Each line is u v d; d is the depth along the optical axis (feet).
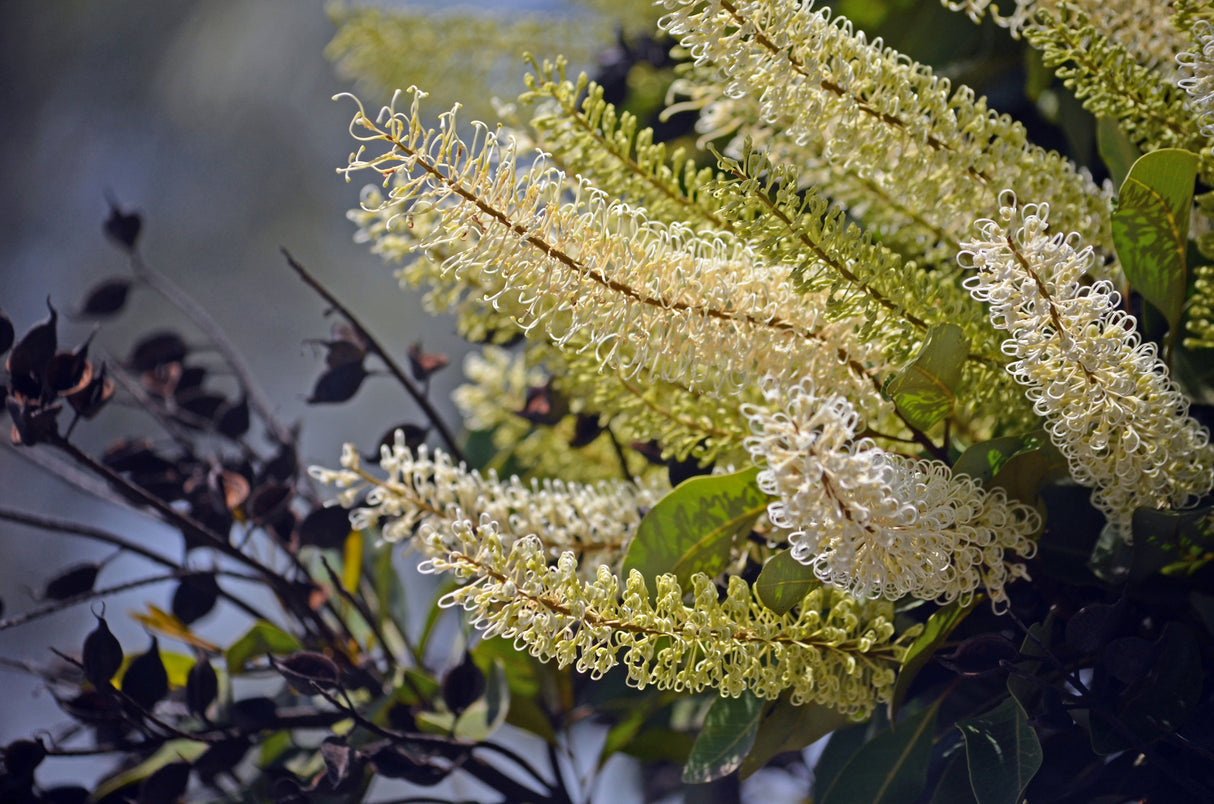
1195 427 3.57
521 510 3.68
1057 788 3.65
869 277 3.52
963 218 3.62
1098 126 3.73
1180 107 3.61
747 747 3.67
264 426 4.15
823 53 3.52
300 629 4.01
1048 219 3.60
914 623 3.66
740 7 3.50
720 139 4.06
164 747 3.86
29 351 3.71
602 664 3.49
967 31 4.02
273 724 3.80
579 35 4.34
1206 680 3.64
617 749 3.99
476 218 3.46
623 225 3.54
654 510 3.63
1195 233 3.70
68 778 4.30
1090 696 3.55
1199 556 3.60
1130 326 3.68
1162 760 3.54
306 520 3.84
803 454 3.38
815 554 3.43
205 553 4.08
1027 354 3.48
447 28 4.27
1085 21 3.65
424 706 3.88
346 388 3.88
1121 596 3.57
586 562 3.69
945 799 3.63
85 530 3.83
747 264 3.55
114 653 3.72
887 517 3.42
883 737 3.69
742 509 3.63
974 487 3.54
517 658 3.96
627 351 3.65
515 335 3.80
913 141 3.57
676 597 3.51
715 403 3.68
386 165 3.45
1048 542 3.67
